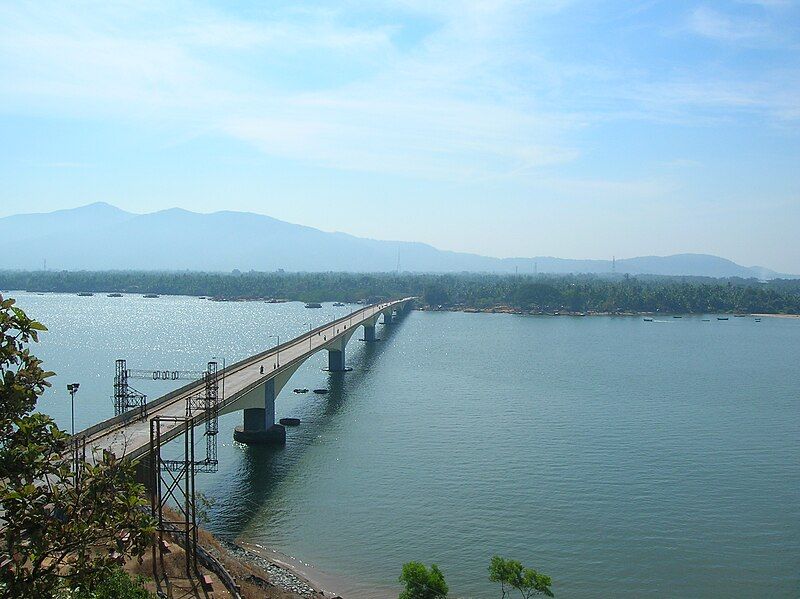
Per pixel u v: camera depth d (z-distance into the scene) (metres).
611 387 111.38
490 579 41.03
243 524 53.78
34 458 16.23
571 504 57.81
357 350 164.88
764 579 45.41
